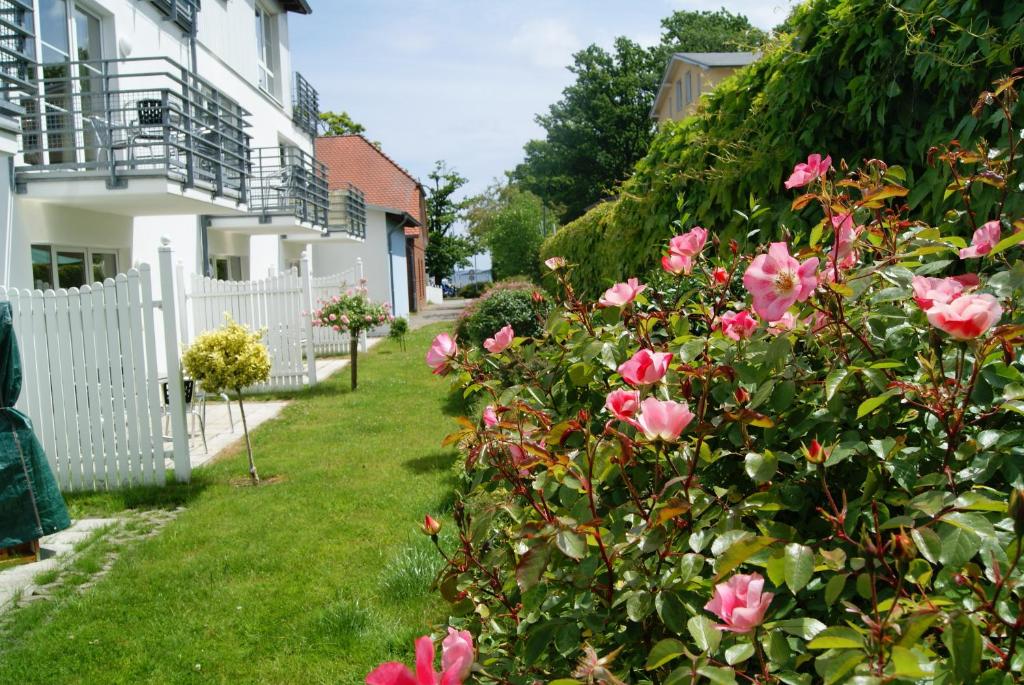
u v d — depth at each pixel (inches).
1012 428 59.6
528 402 87.7
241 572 184.5
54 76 377.1
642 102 1918.1
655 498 58.7
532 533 59.2
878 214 78.2
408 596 163.3
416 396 444.1
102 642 151.7
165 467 275.9
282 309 481.1
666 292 110.8
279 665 139.4
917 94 118.3
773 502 56.4
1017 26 96.2
